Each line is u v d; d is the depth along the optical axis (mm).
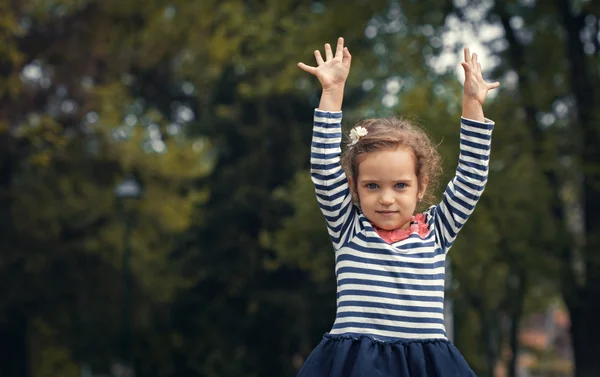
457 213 4711
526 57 22266
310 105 29219
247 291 28672
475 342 26828
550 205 21781
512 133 21469
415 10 21547
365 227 4625
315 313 27859
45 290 27828
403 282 4508
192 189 30766
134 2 26797
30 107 26500
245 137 29688
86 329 30766
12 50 21062
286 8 23438
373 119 4852
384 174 4562
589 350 21547
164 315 30844
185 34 28906
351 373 4383
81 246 28406
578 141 21844
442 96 21109
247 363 28516
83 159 27891
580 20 21219
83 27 26828
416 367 4391
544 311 31859
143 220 31141
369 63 22391
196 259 29250
